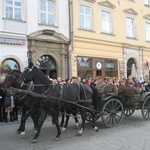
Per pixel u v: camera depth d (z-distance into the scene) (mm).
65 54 17031
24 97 7953
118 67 20719
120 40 21125
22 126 7879
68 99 7863
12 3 15008
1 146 6852
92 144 6824
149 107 10727
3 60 14234
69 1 17547
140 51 23016
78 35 18000
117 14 21188
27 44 15211
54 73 16656
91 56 18734
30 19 15469
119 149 6297
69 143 7004
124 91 9969
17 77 7656
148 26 24484
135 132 8289
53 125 9812
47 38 16062
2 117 10984
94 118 8758
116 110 9320
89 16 19094
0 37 14109
